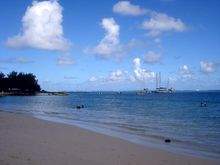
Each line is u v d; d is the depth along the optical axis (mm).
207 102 92625
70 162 11406
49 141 16328
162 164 12195
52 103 88938
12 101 103000
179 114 46594
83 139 17797
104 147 15320
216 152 15750
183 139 20391
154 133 23469
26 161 11078
